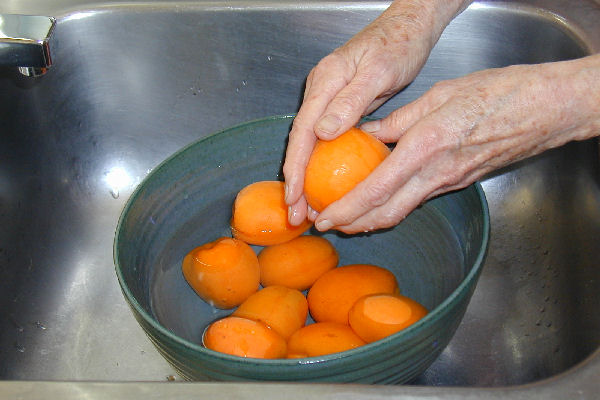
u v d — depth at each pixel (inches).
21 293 25.1
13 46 19.9
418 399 14.9
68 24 25.8
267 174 23.6
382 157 19.5
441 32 23.8
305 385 15.2
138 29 26.3
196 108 28.1
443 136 19.0
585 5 25.2
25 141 26.2
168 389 15.3
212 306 22.3
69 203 27.6
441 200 21.7
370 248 24.0
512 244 26.1
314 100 20.4
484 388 15.2
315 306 21.3
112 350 24.2
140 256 20.5
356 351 16.5
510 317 24.3
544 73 19.6
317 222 19.3
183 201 22.2
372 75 20.8
